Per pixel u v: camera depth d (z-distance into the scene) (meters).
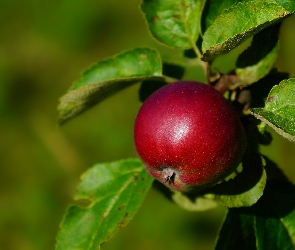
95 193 0.59
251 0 0.55
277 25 0.56
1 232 1.28
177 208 1.22
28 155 1.40
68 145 1.39
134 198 0.58
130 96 1.40
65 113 0.60
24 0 1.66
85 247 0.58
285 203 0.58
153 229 1.21
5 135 1.44
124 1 1.59
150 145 0.54
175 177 0.55
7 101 1.49
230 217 0.57
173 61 0.63
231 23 0.54
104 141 1.36
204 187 0.55
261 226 0.57
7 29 1.63
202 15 0.56
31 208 1.31
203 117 0.53
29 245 1.27
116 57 0.59
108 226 0.58
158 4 0.58
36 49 1.59
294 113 0.53
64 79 1.53
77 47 1.56
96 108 1.41
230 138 0.53
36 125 1.46
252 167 0.55
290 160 1.09
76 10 1.60
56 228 1.29
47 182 1.35
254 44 0.56
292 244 0.57
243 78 0.57
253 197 0.55
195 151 0.53
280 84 0.54
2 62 1.56
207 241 1.19
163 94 0.54
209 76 0.56
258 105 0.57
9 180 1.37
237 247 0.57
